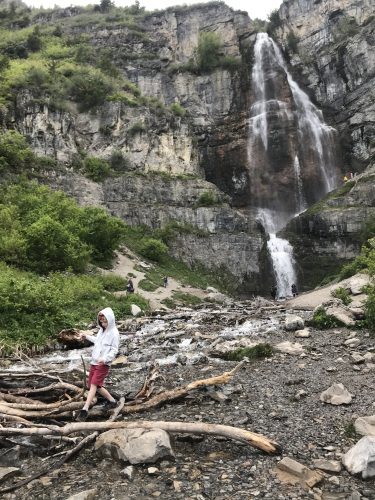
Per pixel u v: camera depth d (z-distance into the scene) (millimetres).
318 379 9539
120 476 5422
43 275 29859
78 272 33344
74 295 24609
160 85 66812
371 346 12398
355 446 5758
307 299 29891
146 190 51969
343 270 35719
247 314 23625
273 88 62438
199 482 5230
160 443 5777
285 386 9102
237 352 12312
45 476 5578
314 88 67312
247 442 5934
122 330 19922
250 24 70812
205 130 63219
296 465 5445
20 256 29938
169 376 10508
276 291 47500
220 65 66812
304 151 58938
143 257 44500
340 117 63812
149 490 5086
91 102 57562
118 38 74312
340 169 60812
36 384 9188
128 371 11688
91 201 48375
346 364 10703
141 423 6312
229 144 61969
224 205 52875
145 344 15914
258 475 5387
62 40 76438
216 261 48500
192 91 66375
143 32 75750
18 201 37188
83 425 6379
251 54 67625
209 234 49500
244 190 59531
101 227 39062
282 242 48812
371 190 46188
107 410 7457
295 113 60438
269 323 19062
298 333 14516
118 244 42406
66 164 51312
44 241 30641
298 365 10742
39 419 7406
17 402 8094
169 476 5379
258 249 49500
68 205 39594
